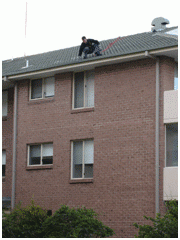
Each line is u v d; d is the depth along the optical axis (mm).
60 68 23234
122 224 20875
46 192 23438
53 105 23938
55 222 17188
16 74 24703
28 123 24672
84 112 22812
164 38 22672
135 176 20828
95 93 22609
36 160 24328
